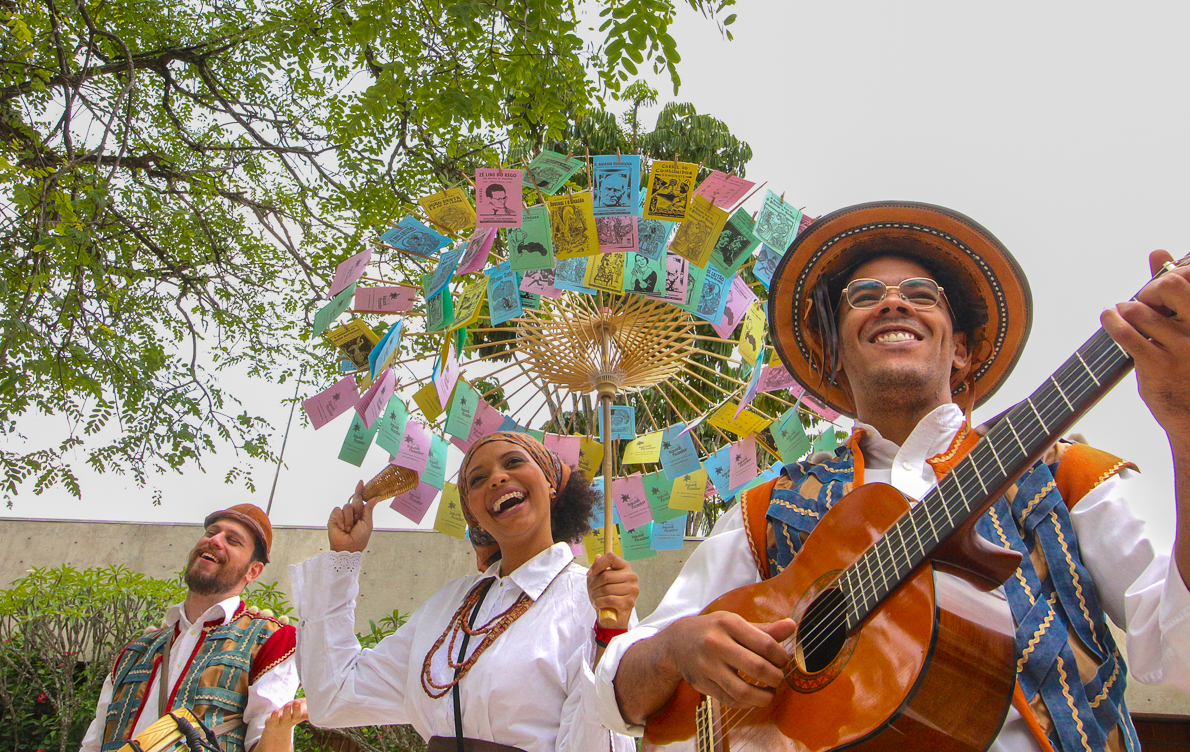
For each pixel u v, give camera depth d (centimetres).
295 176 734
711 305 309
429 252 318
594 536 356
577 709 212
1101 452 164
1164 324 106
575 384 328
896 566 141
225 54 775
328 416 334
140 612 795
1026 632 146
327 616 280
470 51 597
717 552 198
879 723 127
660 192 275
